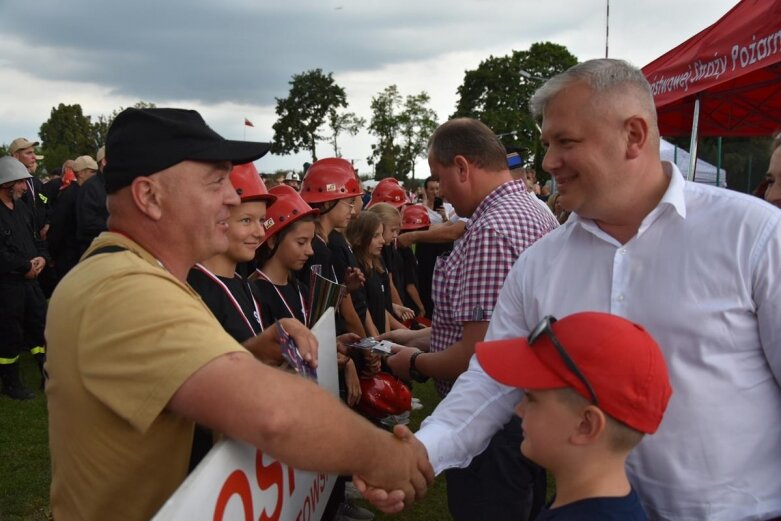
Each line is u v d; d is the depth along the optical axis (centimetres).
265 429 118
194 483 111
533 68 6694
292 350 171
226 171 151
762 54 471
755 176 1825
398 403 341
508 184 252
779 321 152
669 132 889
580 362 129
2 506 375
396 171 7962
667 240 164
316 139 9619
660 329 162
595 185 166
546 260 189
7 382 572
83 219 622
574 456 132
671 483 162
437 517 373
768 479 160
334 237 457
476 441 194
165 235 145
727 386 158
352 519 356
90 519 133
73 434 131
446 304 257
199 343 120
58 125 8988
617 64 165
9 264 551
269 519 155
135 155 140
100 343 122
